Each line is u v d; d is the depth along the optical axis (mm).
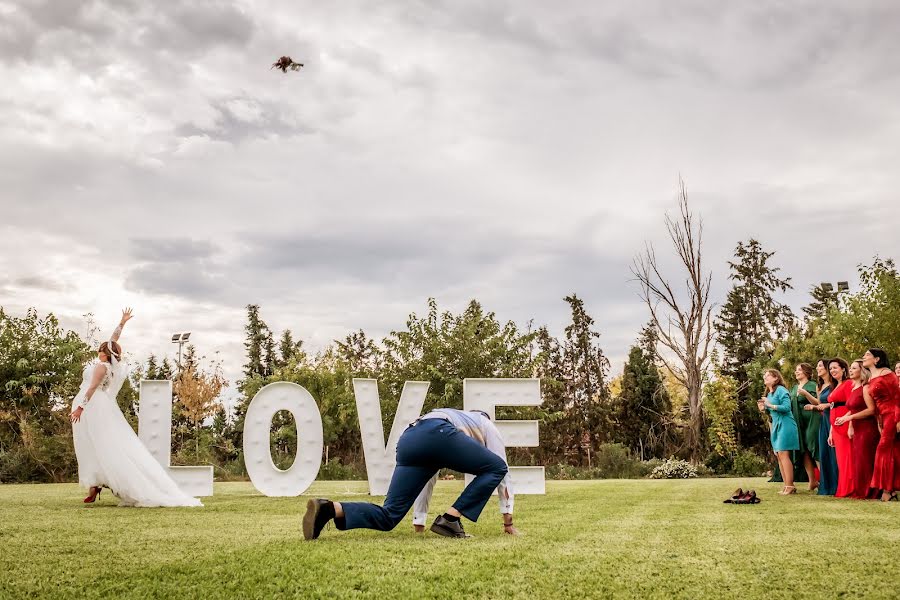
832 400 9375
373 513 4910
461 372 28719
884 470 8523
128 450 8047
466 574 3732
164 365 40156
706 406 29781
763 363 35156
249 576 3715
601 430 46938
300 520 6363
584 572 3791
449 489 11375
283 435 30328
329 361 33906
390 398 28656
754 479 17078
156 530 5562
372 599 3328
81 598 3350
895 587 3445
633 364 47062
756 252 51219
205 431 31828
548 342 49562
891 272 23250
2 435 22344
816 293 45562
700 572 3789
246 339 50688
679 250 33000
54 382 24109
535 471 10148
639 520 6367
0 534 5289
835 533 5281
